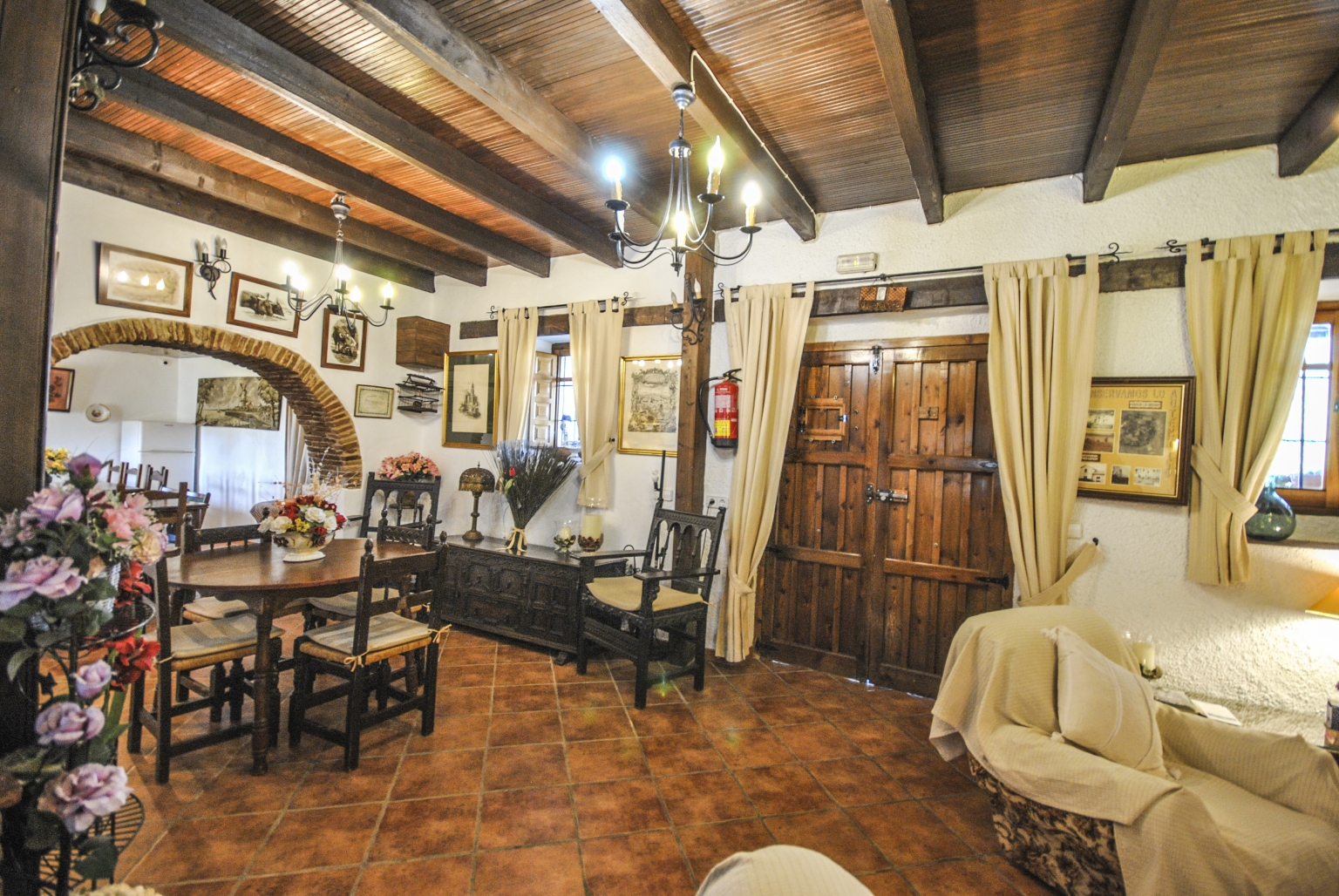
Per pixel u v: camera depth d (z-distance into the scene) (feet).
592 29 7.17
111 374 22.44
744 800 7.61
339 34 7.41
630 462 14.33
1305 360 9.06
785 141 9.65
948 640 11.10
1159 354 9.68
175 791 7.31
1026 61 7.50
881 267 11.81
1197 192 9.53
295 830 6.68
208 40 6.90
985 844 6.95
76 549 3.92
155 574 7.45
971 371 11.07
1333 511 8.89
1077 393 9.86
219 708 8.91
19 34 3.90
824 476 12.35
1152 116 8.59
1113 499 9.85
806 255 12.53
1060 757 5.90
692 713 10.06
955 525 11.11
